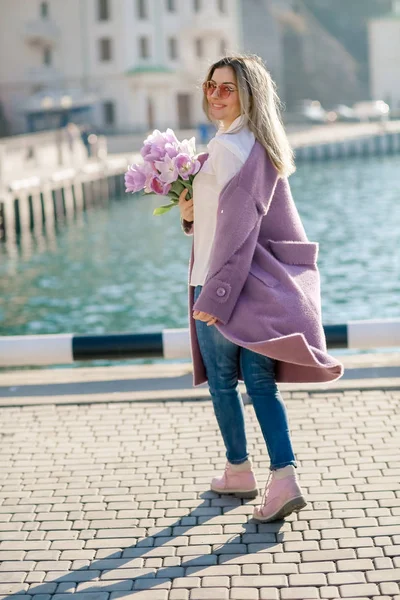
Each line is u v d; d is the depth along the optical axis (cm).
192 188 380
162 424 527
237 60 373
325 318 1517
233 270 360
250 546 366
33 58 6062
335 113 7075
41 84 6016
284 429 384
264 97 370
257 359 381
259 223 366
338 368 367
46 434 519
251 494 416
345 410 530
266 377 385
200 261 385
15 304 1744
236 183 359
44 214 3058
